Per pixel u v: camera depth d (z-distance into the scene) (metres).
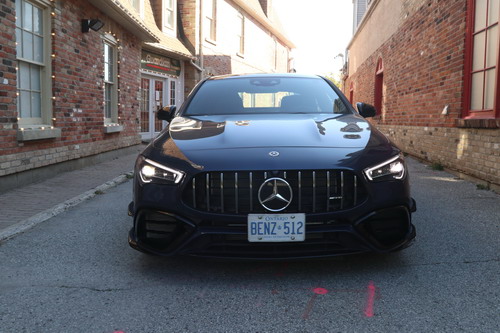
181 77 16.94
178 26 17.27
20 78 6.59
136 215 3.07
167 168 2.99
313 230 2.85
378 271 3.20
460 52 7.06
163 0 15.55
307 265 3.32
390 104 12.20
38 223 4.66
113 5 8.94
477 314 2.54
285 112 4.10
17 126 6.17
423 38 9.00
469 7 6.80
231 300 2.76
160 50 14.85
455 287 2.91
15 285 3.04
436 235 4.07
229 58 20.48
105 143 9.81
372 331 2.36
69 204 5.42
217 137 3.27
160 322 2.49
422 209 5.07
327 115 3.97
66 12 7.70
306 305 2.67
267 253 2.89
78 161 8.45
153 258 3.54
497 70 5.86
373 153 3.06
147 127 15.23
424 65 8.97
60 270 3.31
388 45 12.52
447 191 6.06
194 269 3.29
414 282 3.00
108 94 10.48
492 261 3.38
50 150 7.25
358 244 2.92
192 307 2.67
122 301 2.77
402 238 3.04
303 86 4.55
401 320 2.47
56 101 7.40
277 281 3.04
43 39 7.16
